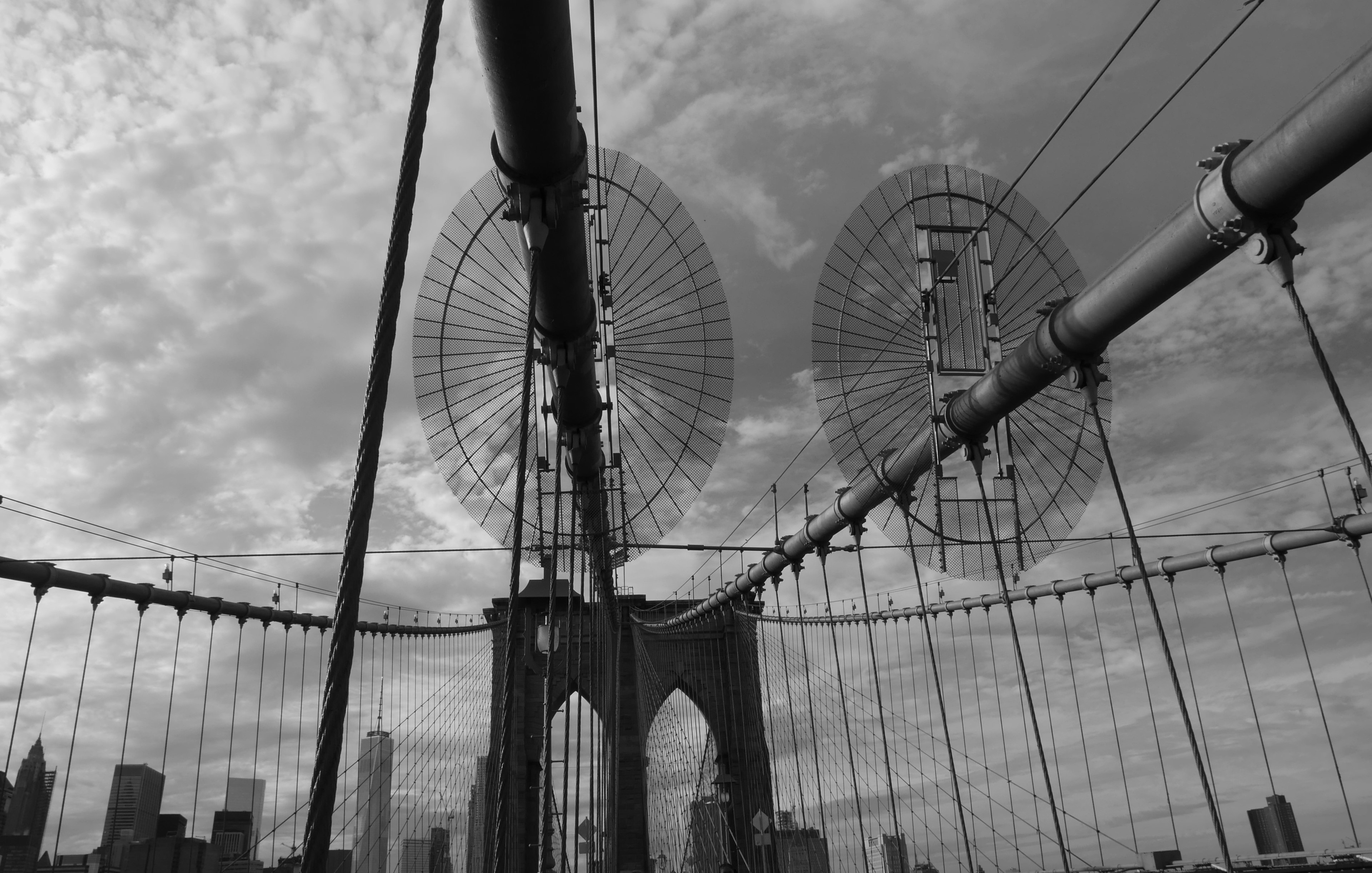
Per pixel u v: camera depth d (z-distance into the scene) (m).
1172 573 23.94
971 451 15.26
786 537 25.62
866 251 18.23
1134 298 10.75
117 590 23.64
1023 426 17.17
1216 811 9.20
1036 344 12.45
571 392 15.07
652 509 18.78
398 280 4.28
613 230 18.59
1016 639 13.59
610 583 23.73
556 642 13.78
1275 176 8.65
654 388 18.94
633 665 52.50
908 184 18.23
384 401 4.08
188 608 26.88
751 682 51.22
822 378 18.14
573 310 12.89
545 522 18.38
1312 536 19.89
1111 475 11.20
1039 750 12.84
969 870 14.20
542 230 9.77
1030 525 16.69
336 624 3.67
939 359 17.28
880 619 32.38
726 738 49.94
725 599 37.75
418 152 4.55
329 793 3.43
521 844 47.59
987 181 18.30
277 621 31.39
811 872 33.38
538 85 8.52
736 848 44.91
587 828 18.14
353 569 3.78
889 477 17.17
